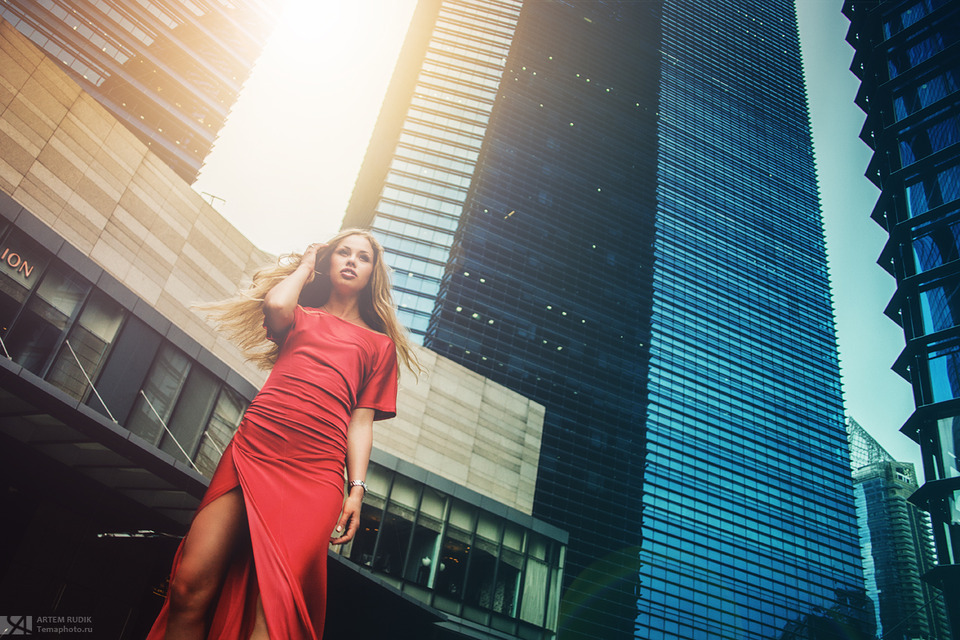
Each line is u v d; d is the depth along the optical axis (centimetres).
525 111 14025
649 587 10406
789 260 16788
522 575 4306
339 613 3073
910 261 5909
